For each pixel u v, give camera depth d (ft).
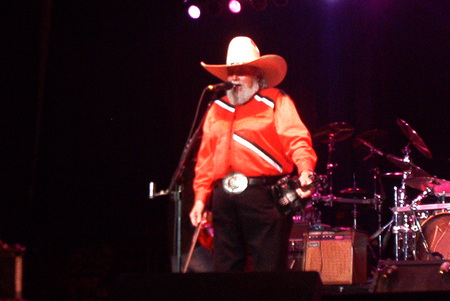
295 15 30.63
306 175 11.60
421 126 30.99
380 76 31.35
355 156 30.71
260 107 12.37
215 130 12.60
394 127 31.22
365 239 24.43
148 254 23.89
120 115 25.62
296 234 24.49
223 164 12.22
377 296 9.30
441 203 25.34
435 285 17.44
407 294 9.29
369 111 30.66
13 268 10.89
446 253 23.54
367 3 30.99
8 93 18.76
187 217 16.44
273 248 11.75
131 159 25.59
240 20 29.45
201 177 12.94
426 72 31.01
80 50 24.91
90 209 24.44
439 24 30.83
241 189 11.84
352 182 30.58
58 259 21.90
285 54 30.58
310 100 30.73
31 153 19.69
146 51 26.43
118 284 9.21
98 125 25.07
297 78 30.76
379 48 31.32
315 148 31.07
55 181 24.02
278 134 12.11
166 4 26.94
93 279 21.67
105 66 25.41
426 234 23.95
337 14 30.89
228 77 12.96
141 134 25.93
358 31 30.89
